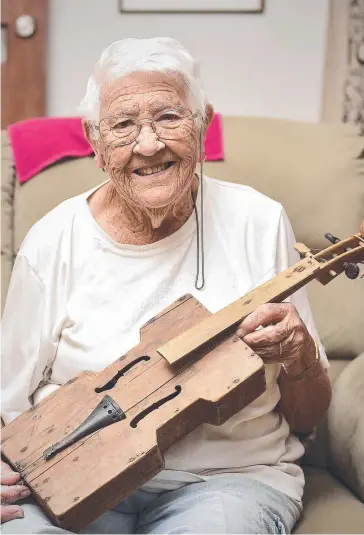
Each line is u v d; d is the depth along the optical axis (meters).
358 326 1.47
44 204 1.48
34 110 1.58
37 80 1.56
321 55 1.54
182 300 1.12
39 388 1.22
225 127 1.52
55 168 1.50
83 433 1.01
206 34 1.51
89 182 1.48
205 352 1.03
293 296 1.19
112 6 1.50
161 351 1.02
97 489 0.95
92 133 1.14
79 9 1.52
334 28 1.52
